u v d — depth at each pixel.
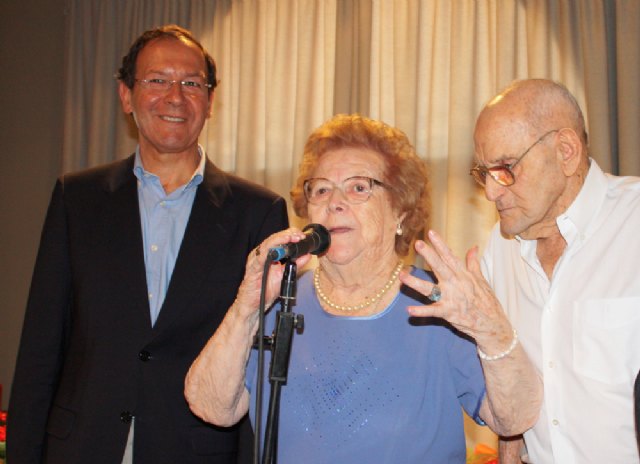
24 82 4.87
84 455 2.00
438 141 3.64
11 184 4.85
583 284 1.76
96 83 4.46
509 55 3.47
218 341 1.69
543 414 1.77
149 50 2.35
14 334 4.73
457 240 3.51
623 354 1.69
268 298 1.63
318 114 3.96
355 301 1.77
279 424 1.70
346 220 1.71
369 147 1.79
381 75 3.79
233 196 2.27
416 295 1.73
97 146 4.44
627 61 3.13
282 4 4.07
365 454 1.60
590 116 3.19
